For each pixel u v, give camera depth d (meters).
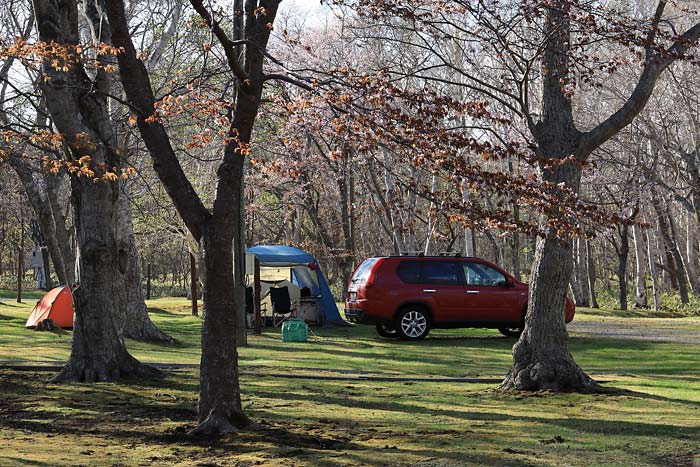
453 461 8.88
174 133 25.89
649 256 49.72
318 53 31.75
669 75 39.75
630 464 8.77
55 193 25.25
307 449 9.49
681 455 9.23
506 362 19.47
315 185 47.78
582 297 49.78
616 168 42.41
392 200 13.99
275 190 46.97
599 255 71.12
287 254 29.84
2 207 54.06
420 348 22.33
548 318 14.05
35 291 58.84
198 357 19.47
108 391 13.90
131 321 22.52
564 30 13.25
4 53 11.69
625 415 11.93
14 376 15.38
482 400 13.31
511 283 25.09
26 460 8.70
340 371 17.05
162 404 12.75
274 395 13.58
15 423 11.08
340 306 41.16
